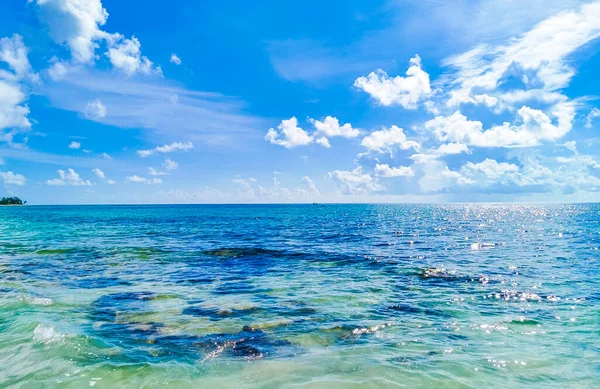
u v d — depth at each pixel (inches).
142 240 1258.0
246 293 520.7
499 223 2346.2
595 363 285.1
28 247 1045.8
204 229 1819.6
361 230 1747.0
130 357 294.7
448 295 503.2
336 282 590.9
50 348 309.7
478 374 265.0
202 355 300.7
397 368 274.1
